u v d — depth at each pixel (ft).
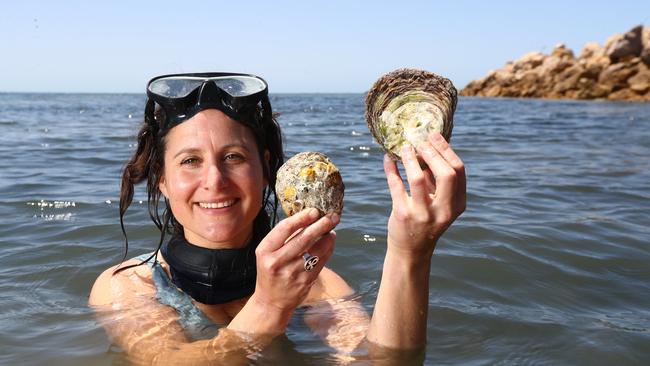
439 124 2.24
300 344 2.89
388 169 2.31
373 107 2.41
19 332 3.12
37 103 51.62
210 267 3.02
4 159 9.86
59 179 7.83
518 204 6.61
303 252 2.42
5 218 5.72
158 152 3.01
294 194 2.39
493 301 3.70
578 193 7.36
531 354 2.94
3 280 4.04
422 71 2.38
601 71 56.59
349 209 6.11
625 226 5.62
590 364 2.85
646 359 2.91
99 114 27.58
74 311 3.43
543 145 13.17
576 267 4.43
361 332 2.98
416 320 2.58
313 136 14.52
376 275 4.22
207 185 2.76
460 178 2.13
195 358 2.58
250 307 2.64
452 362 2.82
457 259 4.50
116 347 2.86
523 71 71.72
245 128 2.86
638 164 10.03
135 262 3.49
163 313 3.00
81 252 4.67
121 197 3.43
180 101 2.79
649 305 3.71
